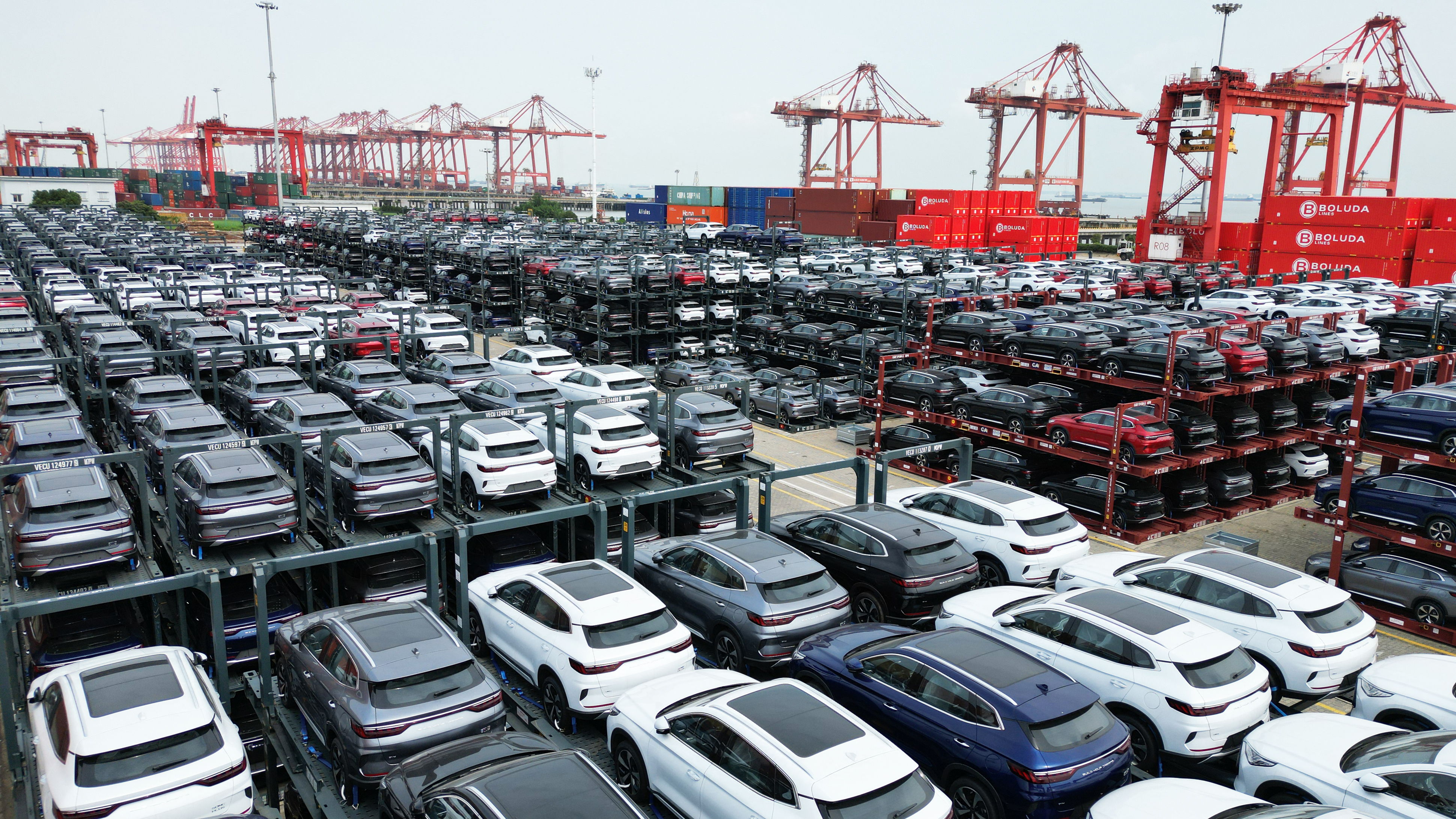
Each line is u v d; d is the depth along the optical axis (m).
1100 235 140.00
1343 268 52.38
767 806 7.21
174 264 44.22
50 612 9.12
